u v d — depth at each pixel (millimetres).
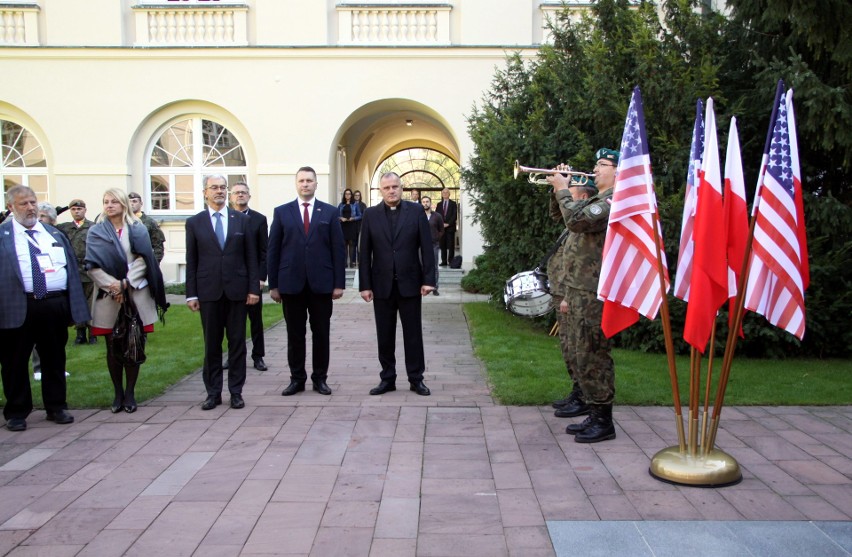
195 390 6336
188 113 14633
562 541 3301
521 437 4859
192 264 5691
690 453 4125
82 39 14227
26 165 14688
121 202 5594
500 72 10352
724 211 4086
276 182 14445
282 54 14242
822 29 7000
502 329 9289
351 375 6914
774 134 4051
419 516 3605
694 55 7832
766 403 5680
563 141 8492
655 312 4238
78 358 7707
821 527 3436
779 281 4113
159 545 3309
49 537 3398
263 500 3822
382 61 14266
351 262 15336
